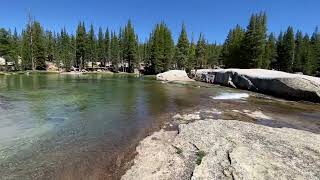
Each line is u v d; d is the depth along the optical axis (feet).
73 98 86.48
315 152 39.75
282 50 263.70
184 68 303.07
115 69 352.69
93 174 33.47
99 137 47.34
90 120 58.70
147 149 41.60
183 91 117.08
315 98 96.22
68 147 41.96
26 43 275.80
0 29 255.70
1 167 34.32
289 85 103.04
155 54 292.40
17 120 56.03
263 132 49.88
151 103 82.94
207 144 42.63
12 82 139.23
